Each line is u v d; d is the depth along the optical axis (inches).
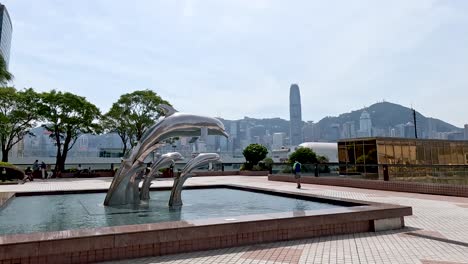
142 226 214.4
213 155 407.8
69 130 1106.7
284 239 247.8
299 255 209.2
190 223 225.1
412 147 878.4
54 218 319.0
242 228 232.7
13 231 266.2
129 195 405.7
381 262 196.2
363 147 874.8
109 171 1157.7
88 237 191.0
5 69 806.5
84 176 1100.5
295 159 1205.7
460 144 954.1
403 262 196.1
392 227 289.3
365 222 281.0
